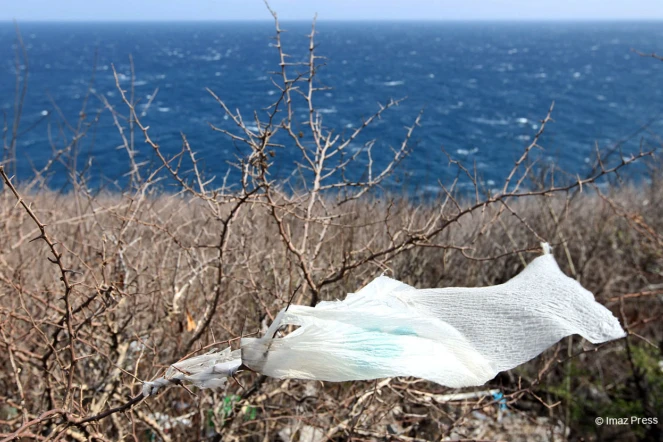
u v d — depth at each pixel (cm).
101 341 297
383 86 5688
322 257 375
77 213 404
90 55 11550
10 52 10681
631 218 464
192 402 325
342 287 347
